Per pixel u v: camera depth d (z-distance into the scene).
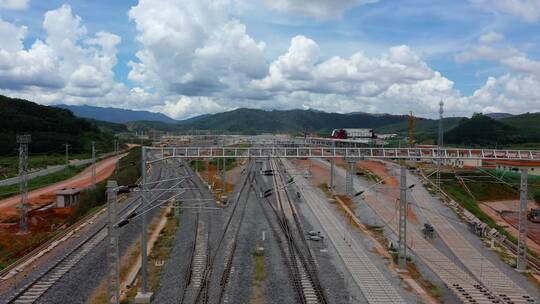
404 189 45.16
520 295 39.59
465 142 177.25
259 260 46.12
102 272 41.47
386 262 47.94
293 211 74.56
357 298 36.84
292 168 132.12
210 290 37.31
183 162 144.88
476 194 93.38
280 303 35.25
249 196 88.44
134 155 146.62
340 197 89.25
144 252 35.78
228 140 130.62
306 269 43.34
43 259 44.94
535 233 67.75
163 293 36.78
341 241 55.88
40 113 179.88
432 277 43.62
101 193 81.06
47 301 33.94
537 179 96.25
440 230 64.19
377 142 148.88
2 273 40.28
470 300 37.66
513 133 179.75
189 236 55.62
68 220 65.75
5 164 120.00
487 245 56.88
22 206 61.59
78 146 166.50
